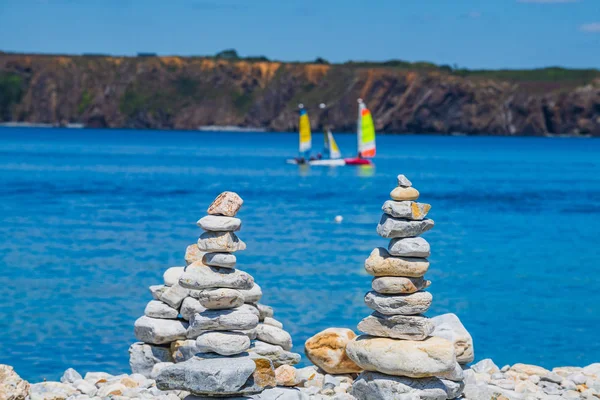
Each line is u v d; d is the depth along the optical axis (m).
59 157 172.62
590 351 29.77
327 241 57.34
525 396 19.64
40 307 34.31
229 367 16.64
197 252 21.92
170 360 21.36
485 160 198.12
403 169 157.00
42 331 30.30
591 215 81.94
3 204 81.12
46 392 18.77
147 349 21.39
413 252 17.66
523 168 167.00
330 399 18.17
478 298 39.22
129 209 78.19
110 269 44.09
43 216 70.88
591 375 22.02
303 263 47.31
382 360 17.56
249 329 17.75
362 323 18.11
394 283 17.66
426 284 17.91
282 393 17.84
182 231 61.72
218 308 17.70
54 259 47.38
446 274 45.91
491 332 32.59
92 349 27.95
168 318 21.61
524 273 46.53
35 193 93.50
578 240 62.47
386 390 17.58
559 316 35.53
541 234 66.19
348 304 35.97
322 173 139.00
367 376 18.05
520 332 32.59
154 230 62.12
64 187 101.94
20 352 27.52
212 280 17.64
